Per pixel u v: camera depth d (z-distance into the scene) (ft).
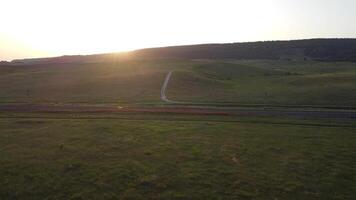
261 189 76.13
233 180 81.00
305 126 139.95
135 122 145.69
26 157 97.35
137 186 77.77
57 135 122.11
